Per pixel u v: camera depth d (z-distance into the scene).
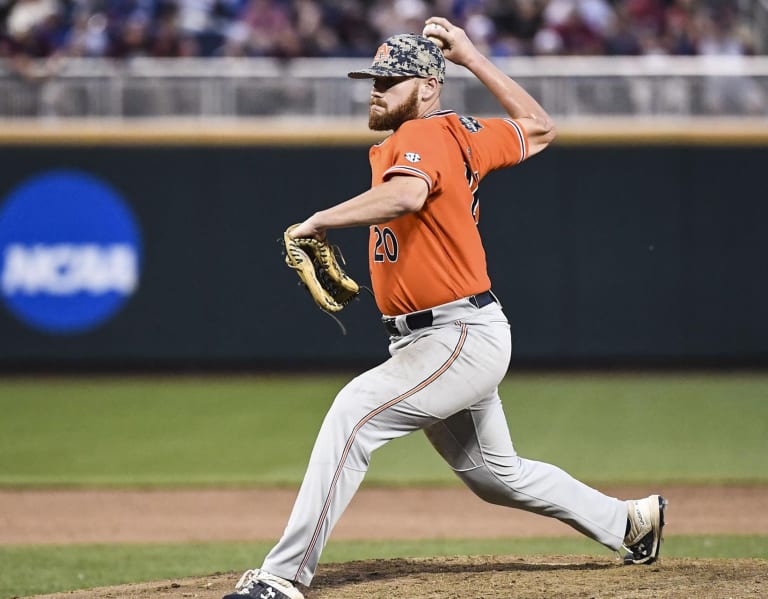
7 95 55.28
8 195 55.50
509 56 58.62
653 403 46.59
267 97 55.47
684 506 29.52
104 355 55.84
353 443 14.63
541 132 16.50
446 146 14.84
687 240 56.00
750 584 15.92
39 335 55.78
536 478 16.50
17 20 58.44
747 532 26.34
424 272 14.79
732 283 56.16
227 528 27.58
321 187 55.62
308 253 14.39
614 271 56.00
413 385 14.76
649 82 55.50
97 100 55.41
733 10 61.03
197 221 55.78
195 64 56.78
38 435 40.50
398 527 27.81
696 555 23.17
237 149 55.53
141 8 60.41
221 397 48.31
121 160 55.53
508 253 56.03
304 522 14.49
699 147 55.75
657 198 55.88
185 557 24.06
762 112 55.62
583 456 36.03
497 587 16.00
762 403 46.38
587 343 56.09
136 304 55.88
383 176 14.38
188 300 55.91
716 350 56.22
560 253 56.09
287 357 55.94
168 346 55.91
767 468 34.31
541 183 55.84
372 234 15.28
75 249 55.66
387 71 14.87
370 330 55.69
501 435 16.12
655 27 60.62
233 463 35.59
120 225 55.75
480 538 26.30
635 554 17.33
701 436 39.59
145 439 39.62
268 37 58.41
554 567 17.61
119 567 22.94
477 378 14.97
